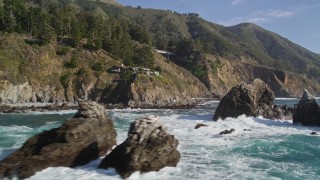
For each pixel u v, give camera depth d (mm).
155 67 139000
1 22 114188
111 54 126438
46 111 73812
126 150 23109
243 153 29969
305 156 29172
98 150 26969
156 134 24312
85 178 22094
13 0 129000
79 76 107562
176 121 54094
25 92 94812
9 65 95688
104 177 22359
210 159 27500
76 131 25609
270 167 25422
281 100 173750
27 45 108875
